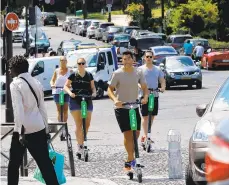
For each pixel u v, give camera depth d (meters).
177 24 171.88
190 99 75.44
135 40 123.94
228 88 27.09
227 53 122.88
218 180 14.55
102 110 68.00
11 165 26.11
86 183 30.25
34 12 73.19
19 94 25.16
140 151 40.12
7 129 38.94
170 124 53.91
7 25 51.16
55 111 69.25
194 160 24.45
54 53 101.06
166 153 39.22
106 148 41.78
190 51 130.75
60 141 45.56
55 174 25.69
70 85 38.97
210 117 25.00
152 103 39.50
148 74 40.22
